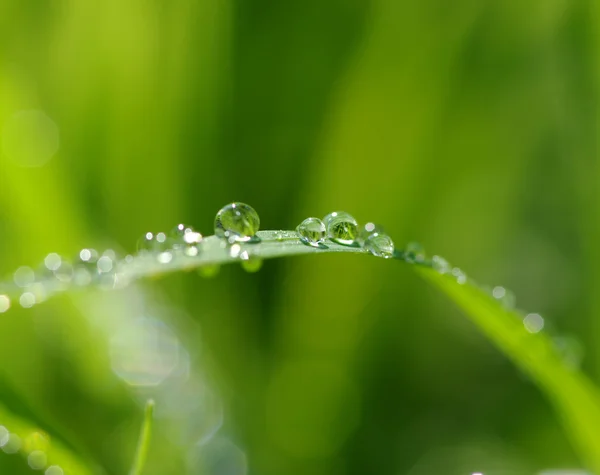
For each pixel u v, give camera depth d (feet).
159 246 0.37
